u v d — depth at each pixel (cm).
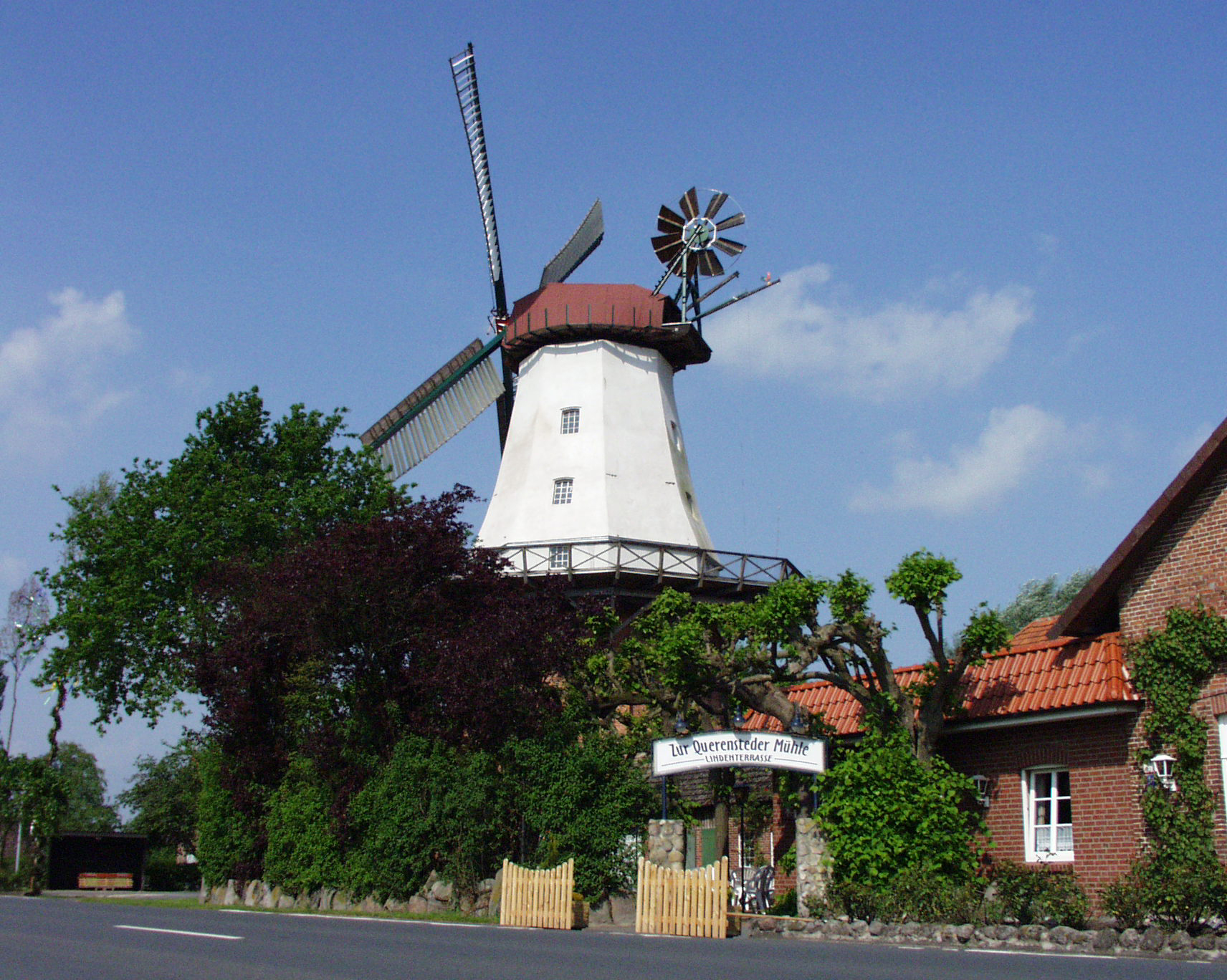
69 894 4456
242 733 2894
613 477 4050
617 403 4169
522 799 2297
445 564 2708
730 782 2470
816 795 2048
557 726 2406
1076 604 2034
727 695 2514
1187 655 1877
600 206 4528
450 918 2158
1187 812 1841
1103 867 1939
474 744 2447
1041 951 1498
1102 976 1109
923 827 1923
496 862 2336
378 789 2489
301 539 3694
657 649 2339
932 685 2075
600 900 2227
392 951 1335
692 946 1500
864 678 2244
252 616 2817
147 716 3816
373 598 2645
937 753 2234
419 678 2541
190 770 6544
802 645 2144
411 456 4650
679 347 4334
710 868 1739
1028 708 2020
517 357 4456
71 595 3875
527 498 4091
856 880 1936
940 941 1617
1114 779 1950
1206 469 1902
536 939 1570
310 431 4009
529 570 3766
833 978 1064
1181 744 1859
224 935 1567
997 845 2103
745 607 2412
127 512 3797
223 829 3016
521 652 2489
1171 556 1950
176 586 3691
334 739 2653
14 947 1362
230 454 3975
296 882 2659
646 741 2522
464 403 4591
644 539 4012
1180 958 1407
